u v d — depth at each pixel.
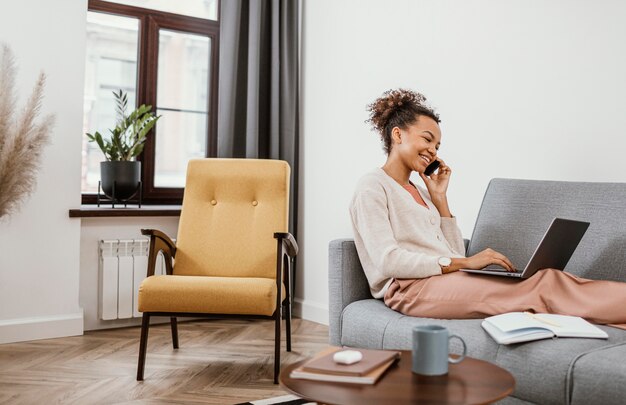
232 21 3.75
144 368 2.63
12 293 3.13
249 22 3.81
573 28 2.47
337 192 3.62
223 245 2.88
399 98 2.35
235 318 2.51
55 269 3.24
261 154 3.91
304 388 1.19
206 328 3.49
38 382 2.46
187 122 4.01
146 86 3.80
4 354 2.87
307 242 3.84
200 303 2.45
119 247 3.44
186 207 2.93
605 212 2.01
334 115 3.67
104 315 3.38
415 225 2.16
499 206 2.29
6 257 3.12
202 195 2.96
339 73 3.64
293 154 3.87
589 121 2.42
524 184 2.27
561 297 1.78
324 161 3.73
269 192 2.95
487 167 2.80
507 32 2.72
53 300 3.24
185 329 3.46
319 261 3.74
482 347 1.66
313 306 3.75
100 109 3.83
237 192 2.96
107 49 3.80
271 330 3.45
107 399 2.26
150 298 2.46
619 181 2.32
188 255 2.85
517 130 2.68
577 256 2.02
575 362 1.46
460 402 1.10
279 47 3.88
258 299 2.42
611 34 2.35
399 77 3.24
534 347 1.56
